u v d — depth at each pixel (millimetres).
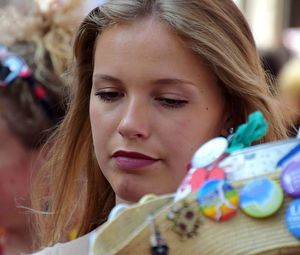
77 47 6816
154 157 5797
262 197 4469
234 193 4543
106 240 4551
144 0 6027
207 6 6172
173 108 5879
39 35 9000
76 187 7227
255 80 6414
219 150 4879
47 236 7438
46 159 8312
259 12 22703
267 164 4652
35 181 7945
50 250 6488
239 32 6355
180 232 4574
